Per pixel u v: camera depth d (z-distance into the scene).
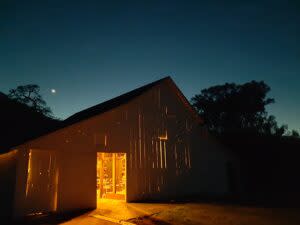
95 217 8.19
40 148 8.41
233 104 27.83
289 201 12.83
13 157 8.19
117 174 13.65
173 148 13.56
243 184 17.80
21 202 7.94
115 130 10.88
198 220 8.31
